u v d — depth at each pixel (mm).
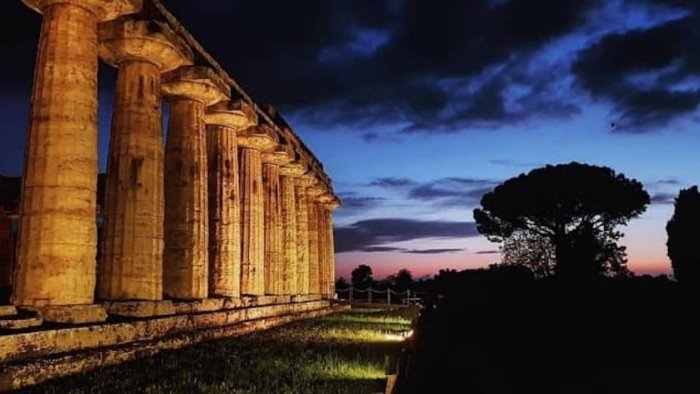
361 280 61562
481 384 11703
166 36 14391
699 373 12523
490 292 29078
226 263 19219
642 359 14023
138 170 14258
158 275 14492
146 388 9523
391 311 34031
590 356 14508
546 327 19234
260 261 22297
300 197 31469
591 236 43625
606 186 45375
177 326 14711
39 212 11570
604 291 22828
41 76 12070
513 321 20953
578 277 28375
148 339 13141
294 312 25562
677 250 35875
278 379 10727
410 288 55000
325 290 36688
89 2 12508
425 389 11211
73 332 10898
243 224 21969
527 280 32250
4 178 26203
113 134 14570
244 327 18391
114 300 13641
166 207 17031
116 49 14391
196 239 16969
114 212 14109
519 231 49750
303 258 31141
